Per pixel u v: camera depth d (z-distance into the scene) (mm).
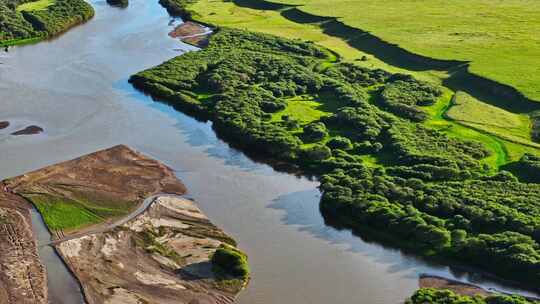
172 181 89875
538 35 143125
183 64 130125
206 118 111812
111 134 104938
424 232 74938
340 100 114562
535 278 67812
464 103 112062
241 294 67625
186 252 73875
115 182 88688
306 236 78125
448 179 87250
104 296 66562
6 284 67875
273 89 118062
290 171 93812
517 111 109062
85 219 79938
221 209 83688
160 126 108500
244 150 100250
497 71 121438
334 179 87312
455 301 63906
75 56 141625
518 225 74375
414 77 123375
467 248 72438
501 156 93875
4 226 77438
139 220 79688
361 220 79750
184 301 66125
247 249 75375
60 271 70188
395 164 92438
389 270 72000
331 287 69188
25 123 107812
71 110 113438
